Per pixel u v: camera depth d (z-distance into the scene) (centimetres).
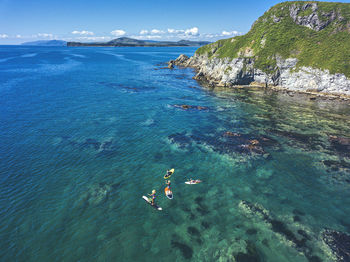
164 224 1877
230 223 1891
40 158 2847
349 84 5841
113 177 2512
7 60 16388
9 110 4672
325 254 1595
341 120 4319
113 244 1666
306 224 1880
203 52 13050
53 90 6594
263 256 1579
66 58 18750
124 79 8850
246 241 1706
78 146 3200
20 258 1530
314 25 7794
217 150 3181
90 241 1684
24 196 2141
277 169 2738
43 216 1905
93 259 1541
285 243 1686
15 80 8062
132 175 2569
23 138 3397
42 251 1588
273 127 3997
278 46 7688
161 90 7012
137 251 1612
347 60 6081
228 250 1625
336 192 2327
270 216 1972
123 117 4434
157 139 3509
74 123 4053
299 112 4838
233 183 2467
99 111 4762
